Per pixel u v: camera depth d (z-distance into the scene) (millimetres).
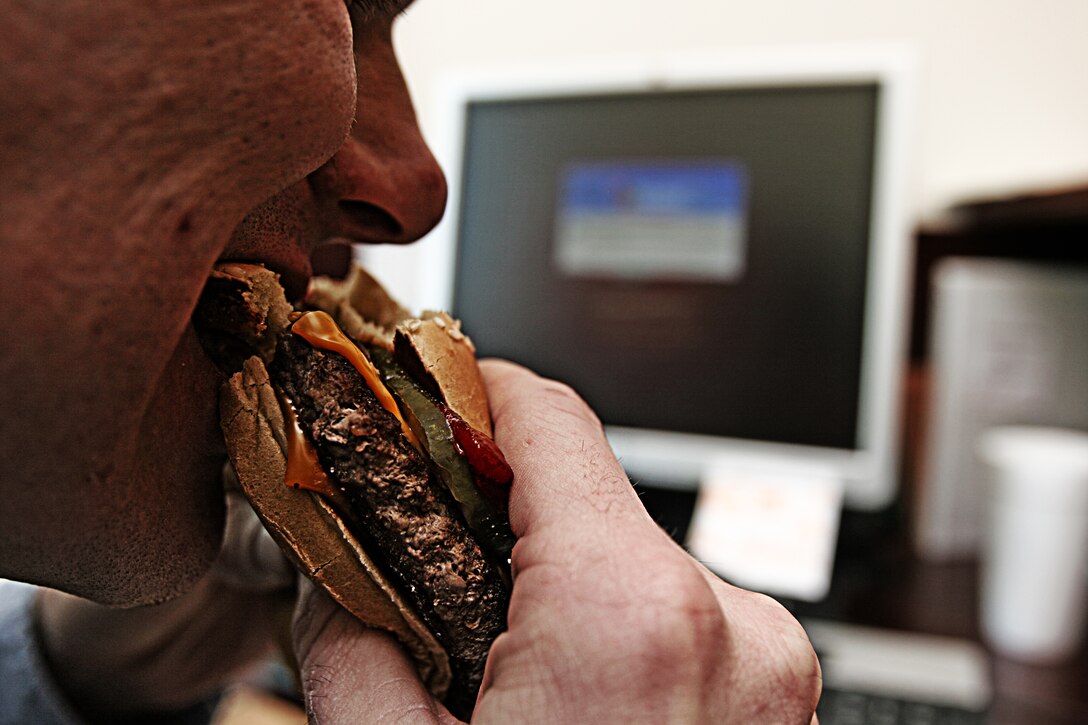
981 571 611
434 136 716
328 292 250
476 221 640
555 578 180
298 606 244
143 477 178
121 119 144
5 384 144
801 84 577
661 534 194
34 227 140
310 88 166
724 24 758
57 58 137
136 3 142
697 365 598
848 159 572
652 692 167
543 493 196
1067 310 690
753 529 558
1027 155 749
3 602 387
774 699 189
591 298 618
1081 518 534
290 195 208
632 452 604
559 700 172
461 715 227
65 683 379
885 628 557
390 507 196
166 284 157
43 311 142
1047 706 483
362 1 212
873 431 568
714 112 593
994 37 739
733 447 589
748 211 590
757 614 207
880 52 562
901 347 579
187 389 186
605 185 615
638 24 771
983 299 688
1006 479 557
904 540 734
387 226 237
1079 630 547
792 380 582
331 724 213
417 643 216
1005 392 697
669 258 603
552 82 622
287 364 198
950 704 460
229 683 432
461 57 804
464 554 199
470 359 228
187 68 149
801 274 581
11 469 153
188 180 156
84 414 154
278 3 159
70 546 172
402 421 201
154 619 370
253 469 192
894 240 563
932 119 759
